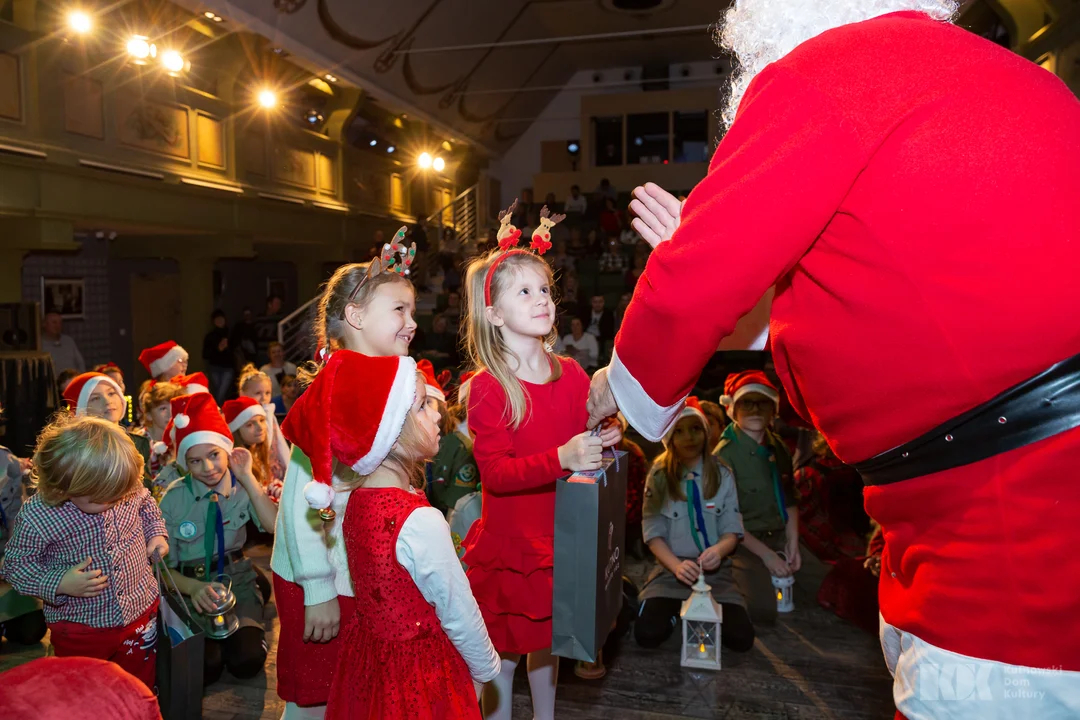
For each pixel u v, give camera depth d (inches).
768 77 30.2
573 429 82.6
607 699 110.6
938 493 27.0
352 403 62.0
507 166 784.9
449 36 504.1
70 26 287.4
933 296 26.2
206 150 380.5
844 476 164.1
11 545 87.0
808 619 140.6
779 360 33.9
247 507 127.3
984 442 25.9
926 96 27.1
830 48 29.5
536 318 78.5
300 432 64.7
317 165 492.4
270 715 107.1
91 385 153.2
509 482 73.7
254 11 358.9
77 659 40.8
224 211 398.6
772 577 144.9
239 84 402.0
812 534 164.6
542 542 79.4
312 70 444.8
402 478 66.6
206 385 158.4
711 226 28.5
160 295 486.6
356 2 402.3
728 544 132.2
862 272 28.0
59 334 333.7
